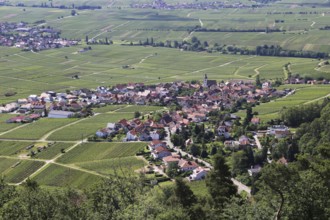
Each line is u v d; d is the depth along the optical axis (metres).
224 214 101.31
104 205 107.25
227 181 137.00
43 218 96.50
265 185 99.06
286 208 93.62
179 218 97.44
